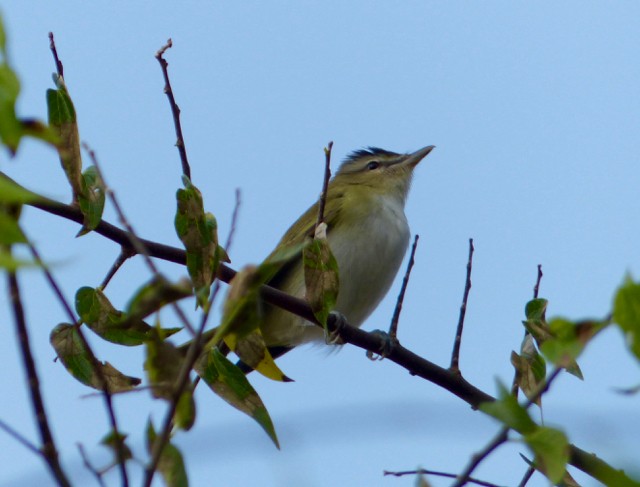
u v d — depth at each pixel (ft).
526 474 28.40
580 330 18.70
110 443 21.13
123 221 23.12
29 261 14.93
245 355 32.01
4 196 15.79
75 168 30.58
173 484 21.68
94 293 31.42
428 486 20.65
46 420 19.01
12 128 14.55
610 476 18.21
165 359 22.18
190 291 20.31
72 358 31.22
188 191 26.37
